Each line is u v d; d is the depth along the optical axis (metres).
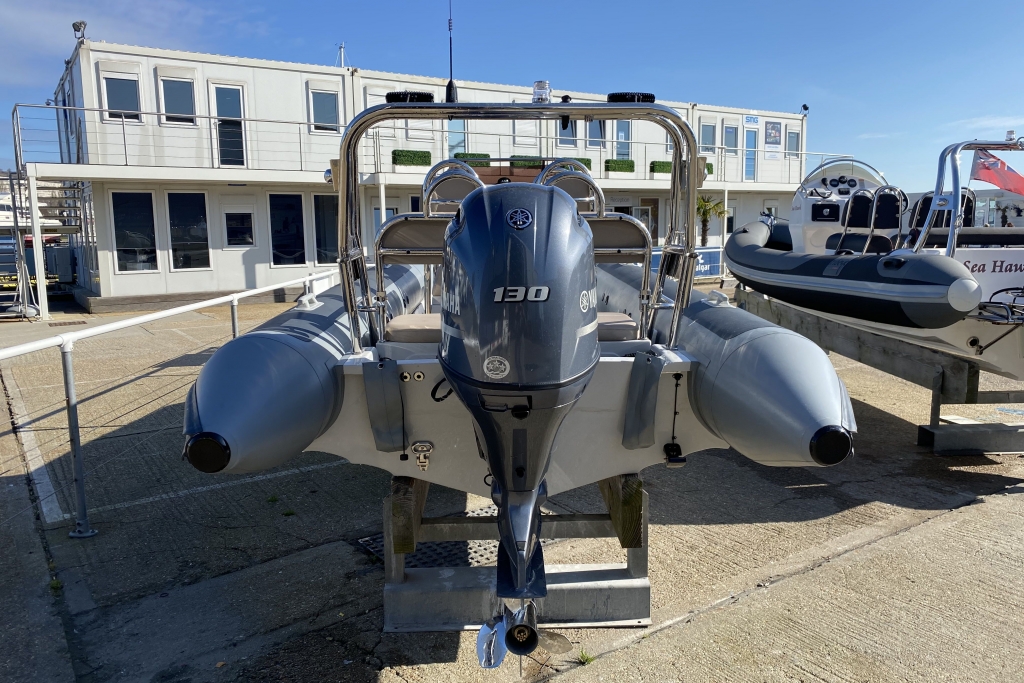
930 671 2.52
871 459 4.91
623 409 2.56
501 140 17.53
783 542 3.58
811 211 7.06
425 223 2.83
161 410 5.98
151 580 3.21
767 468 4.74
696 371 2.57
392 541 2.65
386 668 2.55
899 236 6.20
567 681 2.47
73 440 3.57
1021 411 6.10
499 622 1.99
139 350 8.84
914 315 4.74
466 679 2.49
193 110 14.84
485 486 2.57
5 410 6.05
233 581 3.19
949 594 3.04
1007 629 2.77
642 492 2.69
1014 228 6.41
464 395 2.01
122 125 13.80
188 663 2.60
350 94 16.11
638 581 2.80
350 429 2.58
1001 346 4.92
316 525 3.79
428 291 3.86
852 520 3.86
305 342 2.50
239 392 2.18
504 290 1.90
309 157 15.93
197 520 3.85
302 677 2.51
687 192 2.58
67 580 3.21
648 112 2.47
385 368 2.42
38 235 12.53
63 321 12.30
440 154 16.95
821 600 3.00
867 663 2.56
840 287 5.42
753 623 2.82
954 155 4.99
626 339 2.81
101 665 2.59
